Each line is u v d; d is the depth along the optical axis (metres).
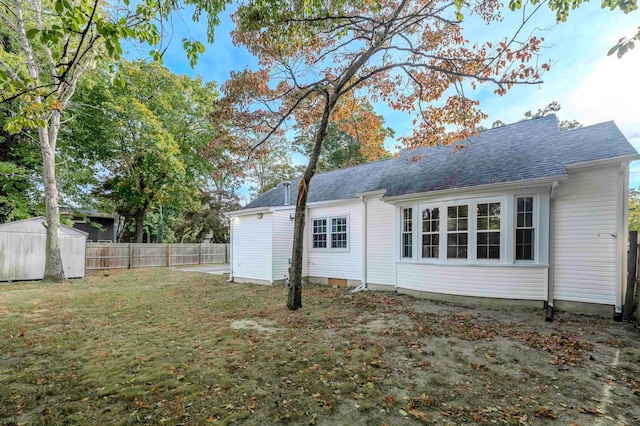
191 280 12.38
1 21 9.65
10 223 11.48
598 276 6.20
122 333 5.24
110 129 15.52
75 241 12.96
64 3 2.34
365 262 9.91
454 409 2.88
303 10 6.20
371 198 9.88
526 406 2.92
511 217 6.77
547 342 4.59
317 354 4.21
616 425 2.64
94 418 2.73
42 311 6.89
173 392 3.19
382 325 5.58
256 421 2.70
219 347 4.52
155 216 24.45
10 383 3.39
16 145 14.16
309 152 26.70
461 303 7.32
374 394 3.15
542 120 9.09
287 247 11.48
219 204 26.89
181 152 18.69
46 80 11.01
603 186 6.21
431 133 8.27
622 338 4.79
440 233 7.73
